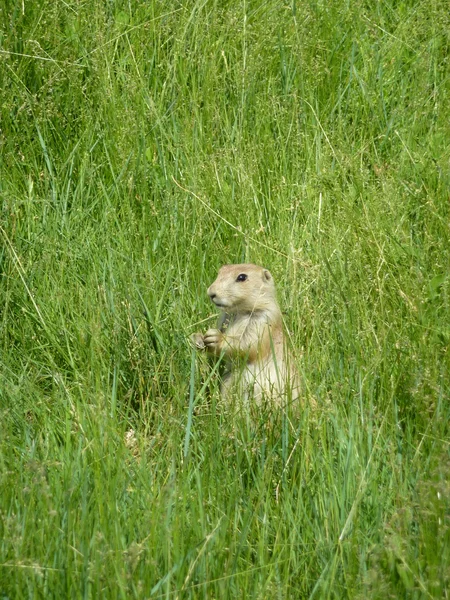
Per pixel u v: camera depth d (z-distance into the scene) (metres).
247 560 8.05
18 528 7.83
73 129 14.51
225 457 9.37
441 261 11.77
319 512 8.59
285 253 12.59
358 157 14.37
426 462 8.82
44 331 11.45
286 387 9.93
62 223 12.81
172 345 11.02
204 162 13.94
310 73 15.70
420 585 7.46
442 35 16.95
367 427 9.36
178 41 15.41
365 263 11.89
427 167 14.04
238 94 15.12
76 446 9.33
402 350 10.39
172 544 7.85
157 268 12.26
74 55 15.05
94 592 7.38
